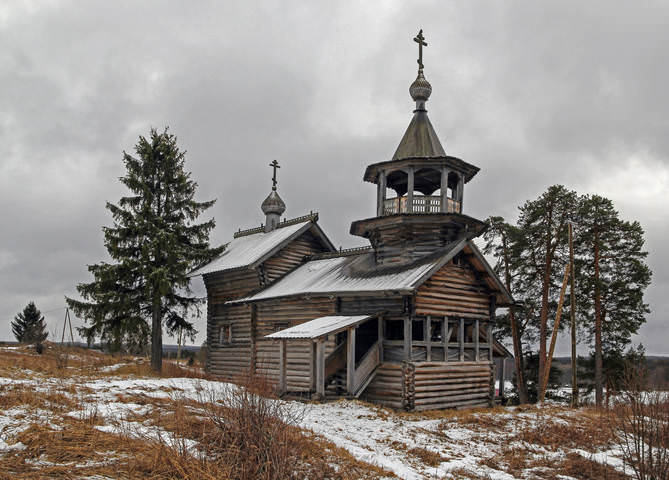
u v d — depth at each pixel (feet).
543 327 101.86
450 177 81.87
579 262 103.40
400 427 50.72
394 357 68.69
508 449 45.57
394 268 74.13
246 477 25.72
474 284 76.59
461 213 76.23
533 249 105.60
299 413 51.37
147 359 107.34
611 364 101.24
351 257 88.33
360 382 66.95
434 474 35.24
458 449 44.09
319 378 63.77
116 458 26.84
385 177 79.30
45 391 43.68
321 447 35.01
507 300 79.46
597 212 100.83
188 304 95.09
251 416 28.84
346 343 71.92
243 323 93.66
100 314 86.22
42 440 28.35
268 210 112.88
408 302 67.05
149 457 26.43
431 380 68.18
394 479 31.76
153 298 87.15
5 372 59.77
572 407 83.10
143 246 86.38
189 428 32.30
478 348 75.97
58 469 24.14
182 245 93.40
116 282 87.56
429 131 80.94
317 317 78.69
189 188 95.04
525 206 107.14
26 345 127.03
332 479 29.09
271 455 27.12
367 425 50.34
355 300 74.43
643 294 101.30
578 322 104.47
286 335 66.33
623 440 49.70
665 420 29.96
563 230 101.81
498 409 71.56
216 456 27.50
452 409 69.31
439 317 71.15
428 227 75.15
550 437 50.88
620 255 103.14
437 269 67.51
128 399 44.11
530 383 114.01
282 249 97.30
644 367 32.37
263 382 32.04
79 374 71.46
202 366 125.70
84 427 31.89
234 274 99.30
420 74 84.64
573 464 40.29
